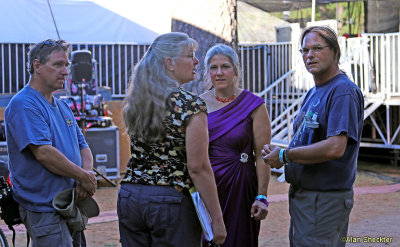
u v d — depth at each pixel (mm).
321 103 3277
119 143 10375
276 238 6133
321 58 3285
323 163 3281
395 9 15312
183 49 2832
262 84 13570
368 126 13562
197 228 2828
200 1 8547
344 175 3279
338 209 3305
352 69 12016
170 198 2738
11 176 3398
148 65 2816
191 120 2734
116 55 12180
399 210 7684
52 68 3396
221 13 8539
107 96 10797
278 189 9453
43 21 12258
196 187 2758
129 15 12789
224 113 3877
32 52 3422
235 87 3949
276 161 3328
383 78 11758
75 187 3400
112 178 9523
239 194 3814
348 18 15609
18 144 3246
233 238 3803
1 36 11992
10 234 6195
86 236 6145
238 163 3822
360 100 3264
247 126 3850
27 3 12125
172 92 2771
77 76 8758
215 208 2764
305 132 3340
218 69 3873
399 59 11844
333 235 3330
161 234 2752
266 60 13477
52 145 3377
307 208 3354
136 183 2814
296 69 12703
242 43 13336
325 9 15867
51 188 3314
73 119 3662
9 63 11570
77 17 12523
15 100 3324
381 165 12773
